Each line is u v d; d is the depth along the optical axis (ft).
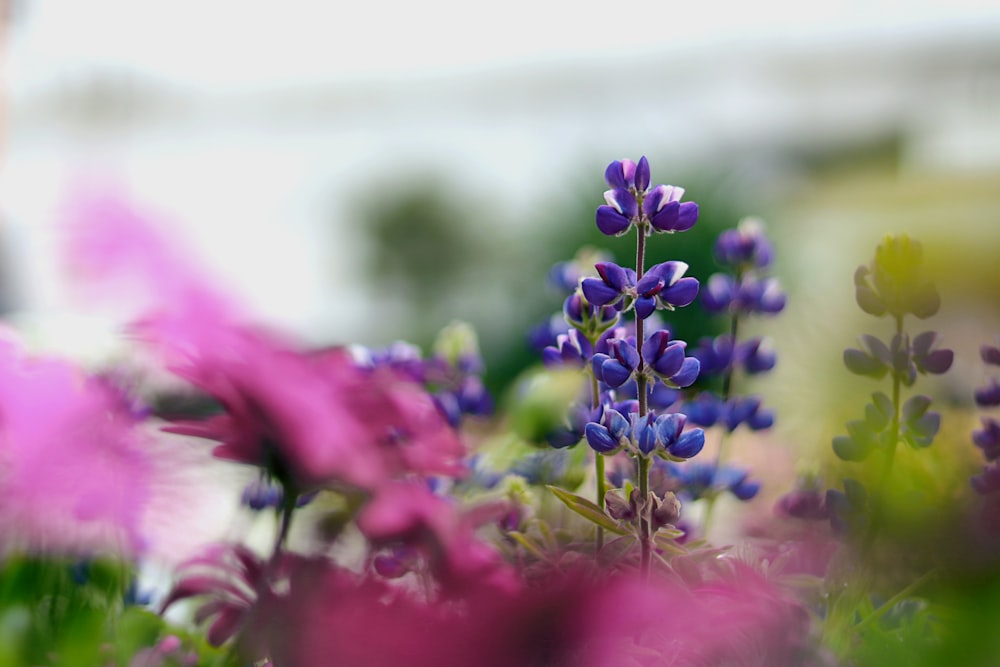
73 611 2.14
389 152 25.22
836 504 2.09
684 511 2.52
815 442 2.53
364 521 1.95
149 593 2.29
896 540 1.94
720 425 2.65
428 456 2.00
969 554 1.79
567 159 14.49
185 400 2.00
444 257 21.85
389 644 1.81
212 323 1.72
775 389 2.86
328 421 1.84
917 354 2.12
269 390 1.80
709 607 1.87
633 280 2.16
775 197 11.34
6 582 2.11
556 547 2.12
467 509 2.21
